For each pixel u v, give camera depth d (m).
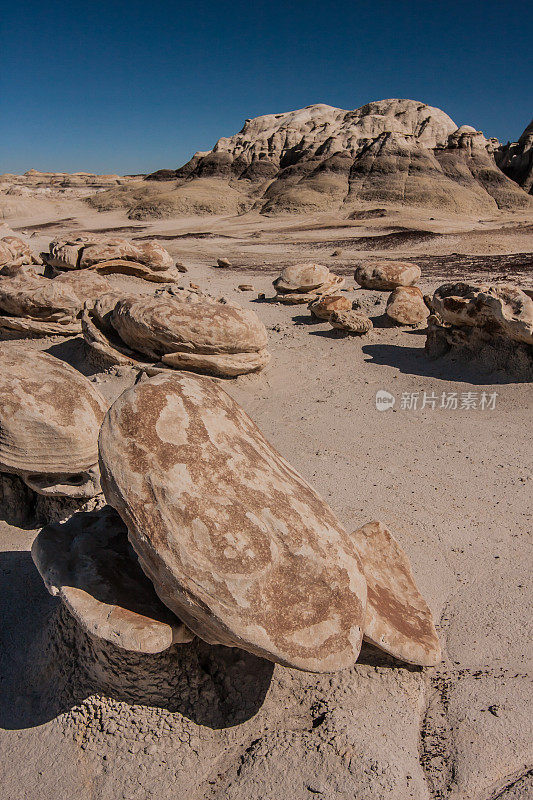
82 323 9.70
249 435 3.06
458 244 28.97
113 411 2.70
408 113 82.31
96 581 2.79
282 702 2.97
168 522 2.40
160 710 2.86
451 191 61.81
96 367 9.16
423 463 6.10
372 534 3.76
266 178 78.38
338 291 15.66
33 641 3.46
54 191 92.50
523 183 72.88
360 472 5.89
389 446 6.58
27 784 2.68
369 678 3.09
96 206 69.38
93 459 4.48
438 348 9.74
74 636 3.12
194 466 2.54
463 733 2.83
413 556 4.39
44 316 10.69
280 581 2.50
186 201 63.88
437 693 3.12
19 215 60.12
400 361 9.91
